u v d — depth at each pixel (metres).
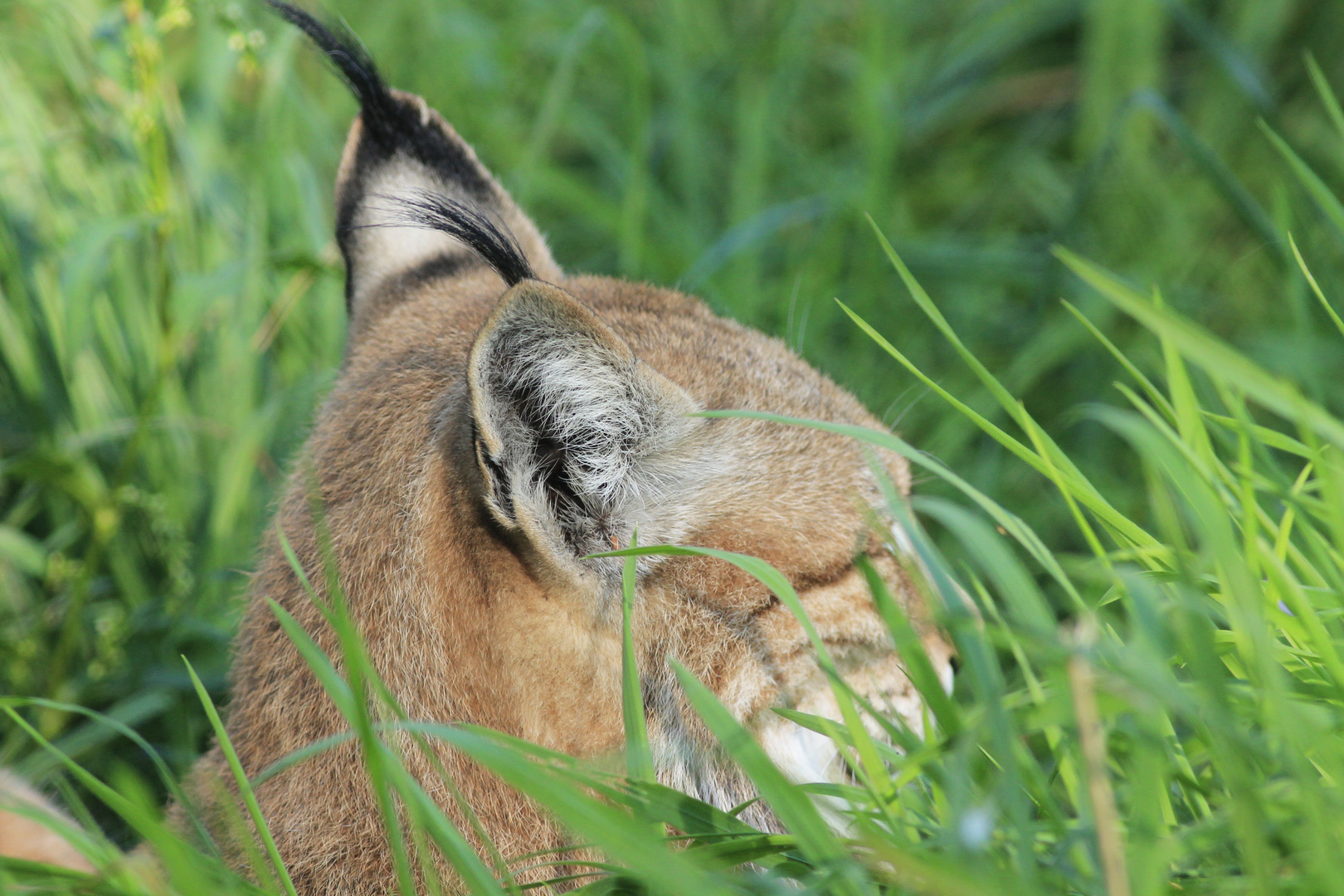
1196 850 3.56
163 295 7.61
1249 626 3.27
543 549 4.73
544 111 10.61
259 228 9.34
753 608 5.02
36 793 5.47
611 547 4.94
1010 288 11.04
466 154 7.03
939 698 3.81
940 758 4.13
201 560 8.34
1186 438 4.51
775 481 5.15
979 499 4.21
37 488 8.66
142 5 8.23
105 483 8.73
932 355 10.30
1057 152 12.48
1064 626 4.68
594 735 4.91
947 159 12.41
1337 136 11.20
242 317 9.04
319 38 6.70
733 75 12.04
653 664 4.93
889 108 11.13
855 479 5.31
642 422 4.90
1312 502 4.52
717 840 4.14
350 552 5.08
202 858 4.32
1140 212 11.22
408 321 6.00
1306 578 4.55
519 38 12.55
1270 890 3.07
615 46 12.29
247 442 8.19
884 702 5.22
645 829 3.62
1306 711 3.68
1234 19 12.30
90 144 9.05
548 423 4.70
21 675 7.59
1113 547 7.75
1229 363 3.70
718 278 10.42
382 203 6.74
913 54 12.75
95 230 7.13
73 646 8.02
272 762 5.15
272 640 5.32
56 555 7.89
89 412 8.75
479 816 4.81
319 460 5.54
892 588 5.31
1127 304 3.75
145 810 3.65
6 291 8.74
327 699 4.99
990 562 3.46
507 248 4.94
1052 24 12.62
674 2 12.41
